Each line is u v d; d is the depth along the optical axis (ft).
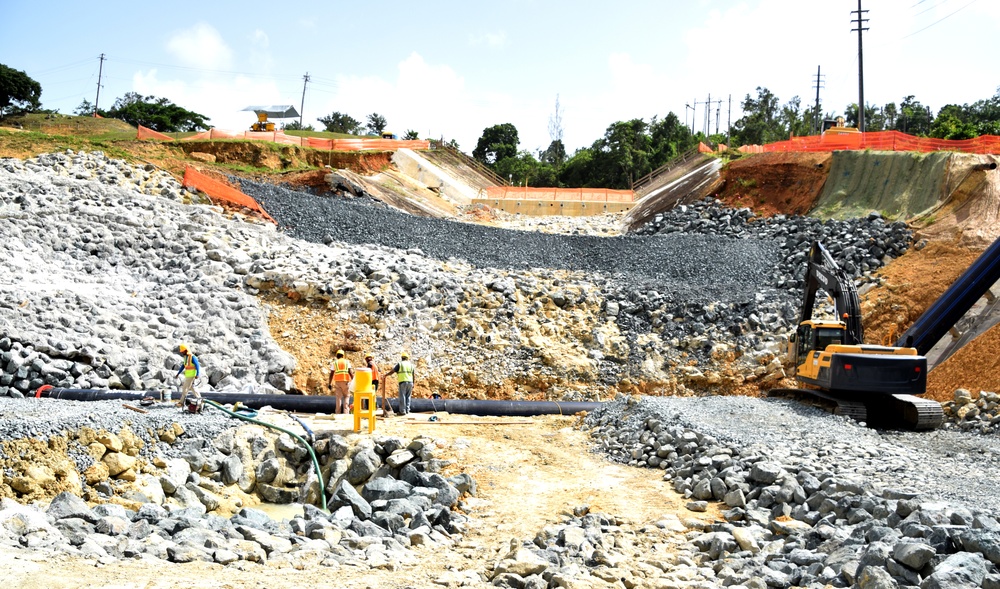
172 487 42.27
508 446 52.70
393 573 29.68
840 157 116.67
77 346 61.00
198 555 29.09
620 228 138.72
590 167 254.88
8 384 57.21
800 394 63.57
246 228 89.71
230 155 133.39
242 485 46.19
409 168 169.78
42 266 73.10
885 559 26.68
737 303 82.69
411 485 45.75
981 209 93.71
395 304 77.87
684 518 39.06
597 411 60.18
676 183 153.69
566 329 79.87
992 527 28.63
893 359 56.18
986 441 51.57
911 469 42.63
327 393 69.41
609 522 38.42
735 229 114.62
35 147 100.53
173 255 81.10
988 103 257.34
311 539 35.01
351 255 87.15
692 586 28.19
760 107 312.29
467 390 72.13
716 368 75.92
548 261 96.89
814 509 37.50
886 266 90.89
